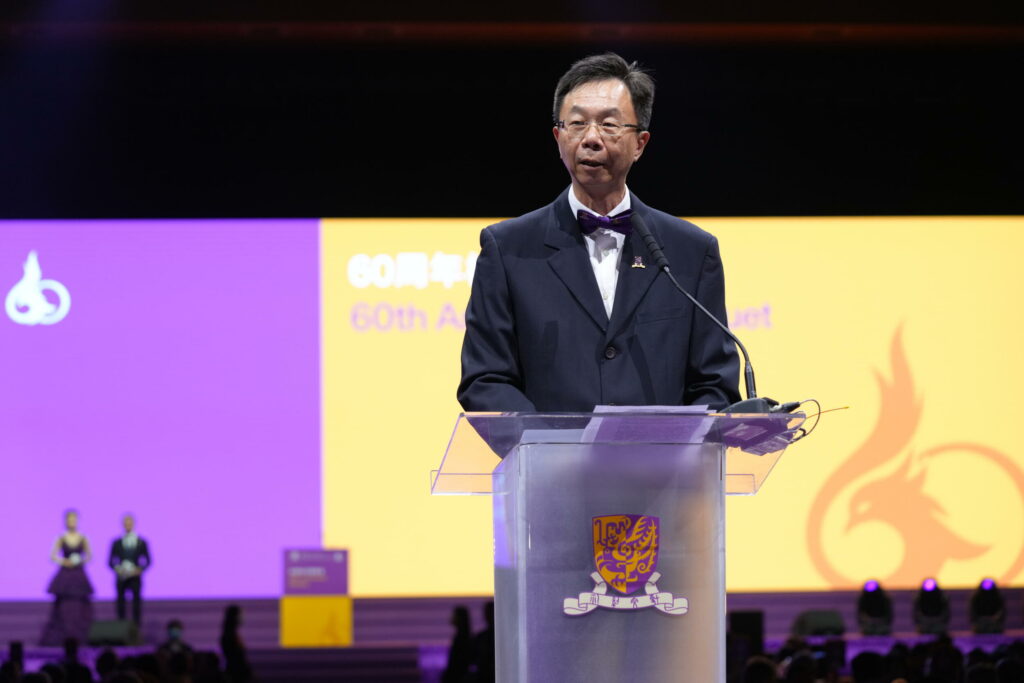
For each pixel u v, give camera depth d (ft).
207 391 95.25
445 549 95.81
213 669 60.95
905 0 78.43
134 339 94.89
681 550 17.16
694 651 17.03
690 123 91.76
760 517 96.73
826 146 92.07
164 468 94.99
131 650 90.68
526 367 20.56
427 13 78.28
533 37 80.94
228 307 95.09
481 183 92.68
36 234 93.66
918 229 96.37
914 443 96.48
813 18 78.33
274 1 78.07
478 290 20.97
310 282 95.25
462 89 88.74
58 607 92.63
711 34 80.02
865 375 96.22
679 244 21.06
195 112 91.71
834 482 96.43
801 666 43.47
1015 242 96.02
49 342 94.58
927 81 86.38
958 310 96.27
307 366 95.61
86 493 94.73
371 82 86.63
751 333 95.35
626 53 83.71
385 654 92.68
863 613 90.63
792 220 95.81
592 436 17.12
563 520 17.04
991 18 78.64
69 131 90.79
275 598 95.30
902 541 96.43
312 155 92.43
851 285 96.07
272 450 95.50
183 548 94.79
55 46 81.46
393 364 95.61
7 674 47.11
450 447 17.81
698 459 17.33
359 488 95.61
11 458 94.38
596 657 16.88
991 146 91.97
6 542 94.22
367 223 94.73
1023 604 99.45
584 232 21.03
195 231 94.79
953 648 50.52
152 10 77.61
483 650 67.21
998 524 96.48
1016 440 96.58
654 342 20.33
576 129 20.56
